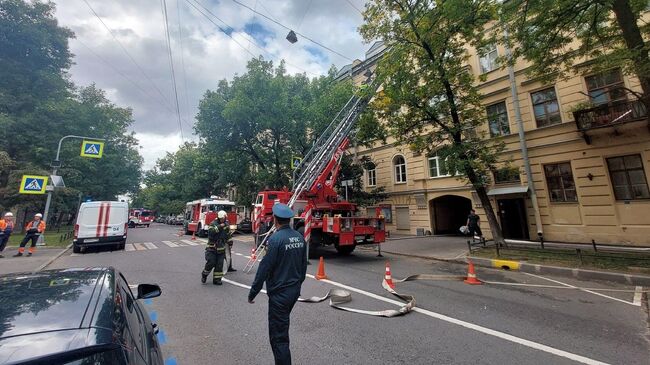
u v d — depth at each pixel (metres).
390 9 11.49
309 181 12.16
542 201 14.19
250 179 26.91
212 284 7.47
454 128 11.84
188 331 4.52
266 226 12.57
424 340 4.15
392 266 9.88
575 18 8.62
